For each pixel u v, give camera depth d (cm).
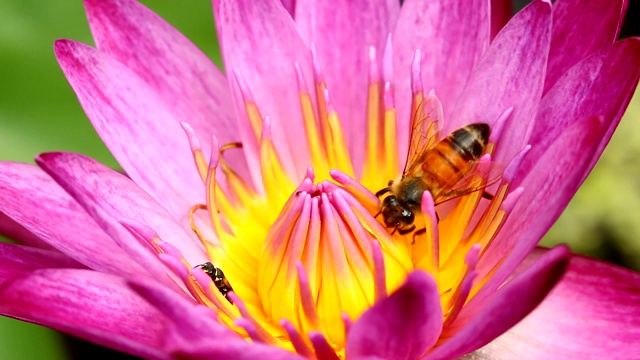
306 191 12
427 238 12
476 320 11
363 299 12
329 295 12
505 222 12
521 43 12
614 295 12
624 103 11
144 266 11
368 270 12
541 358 12
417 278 10
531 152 12
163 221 12
